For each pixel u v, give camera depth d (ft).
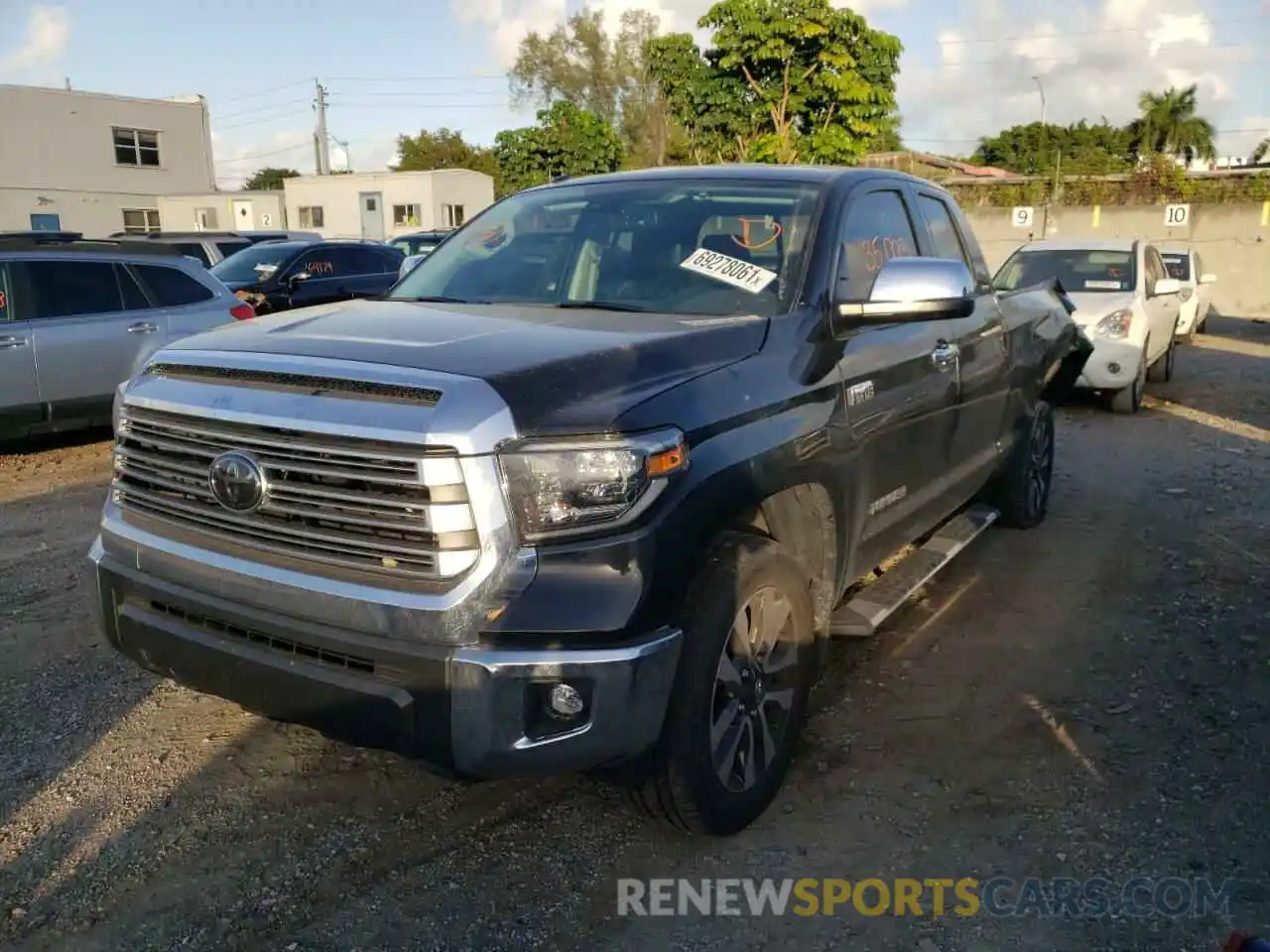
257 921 9.59
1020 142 209.36
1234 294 90.53
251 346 10.21
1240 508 23.56
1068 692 14.25
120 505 10.96
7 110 121.70
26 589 17.89
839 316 12.24
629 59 174.50
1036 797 11.66
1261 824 11.12
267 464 9.43
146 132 135.23
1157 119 194.18
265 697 9.71
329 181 135.33
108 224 132.87
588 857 10.60
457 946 9.30
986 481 18.80
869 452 12.74
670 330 10.78
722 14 78.74
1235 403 38.83
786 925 9.63
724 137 83.15
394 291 14.38
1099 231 94.43
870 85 78.18
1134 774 12.12
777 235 12.91
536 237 14.24
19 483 25.91
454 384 8.84
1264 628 16.46
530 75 178.60
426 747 8.98
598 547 8.94
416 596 8.83
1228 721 13.38
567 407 9.03
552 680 8.80
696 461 9.62
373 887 10.10
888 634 16.31
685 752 9.83
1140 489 25.40
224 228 137.18
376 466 8.89
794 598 11.13
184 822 11.10
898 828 11.11
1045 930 9.55
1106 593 18.06
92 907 9.75
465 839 10.88
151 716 13.39
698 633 9.67
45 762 12.25
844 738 13.01
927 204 16.30
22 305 28.07
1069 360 23.21
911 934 9.51
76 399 28.81
